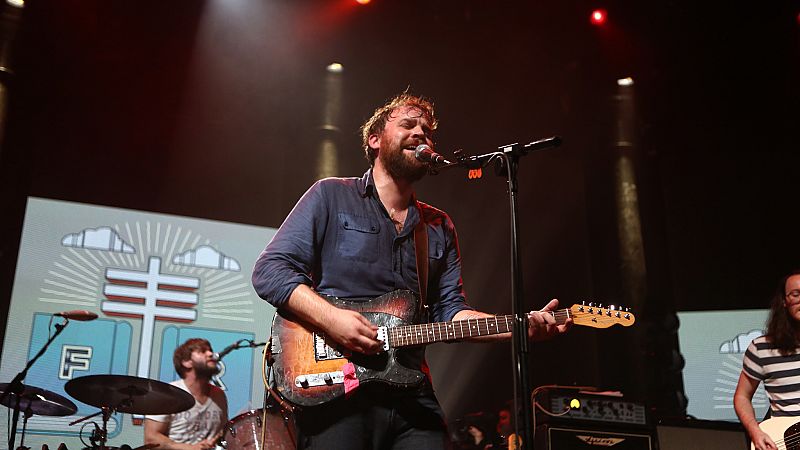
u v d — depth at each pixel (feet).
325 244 9.50
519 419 8.50
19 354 20.22
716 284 27.71
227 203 25.85
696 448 15.21
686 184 28.63
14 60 20.74
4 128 20.13
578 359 27.17
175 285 22.52
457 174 29.17
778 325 14.28
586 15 25.32
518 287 8.97
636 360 22.61
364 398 8.66
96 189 24.45
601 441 13.50
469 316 9.69
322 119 24.29
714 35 25.95
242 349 22.33
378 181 10.11
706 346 26.03
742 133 28.09
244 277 23.36
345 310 8.77
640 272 23.56
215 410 20.67
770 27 25.77
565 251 29.14
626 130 25.00
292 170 24.44
